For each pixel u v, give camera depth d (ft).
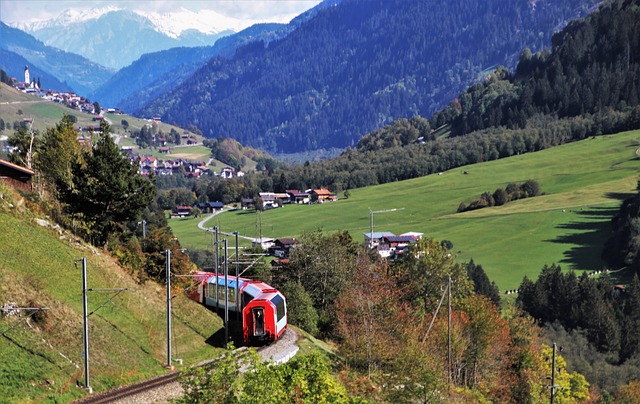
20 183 248.11
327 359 224.74
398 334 236.02
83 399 150.10
